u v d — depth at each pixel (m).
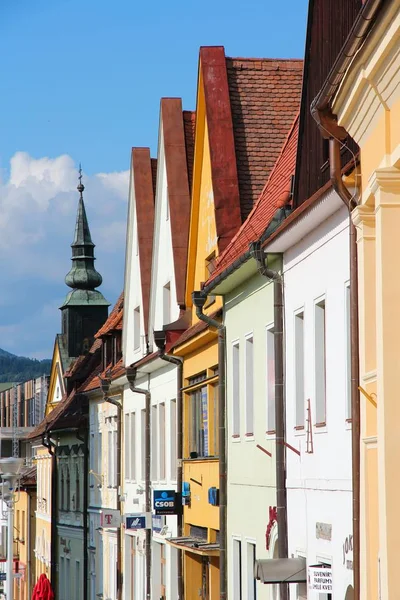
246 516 33.69
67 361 89.75
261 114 39.53
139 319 56.66
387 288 18.41
